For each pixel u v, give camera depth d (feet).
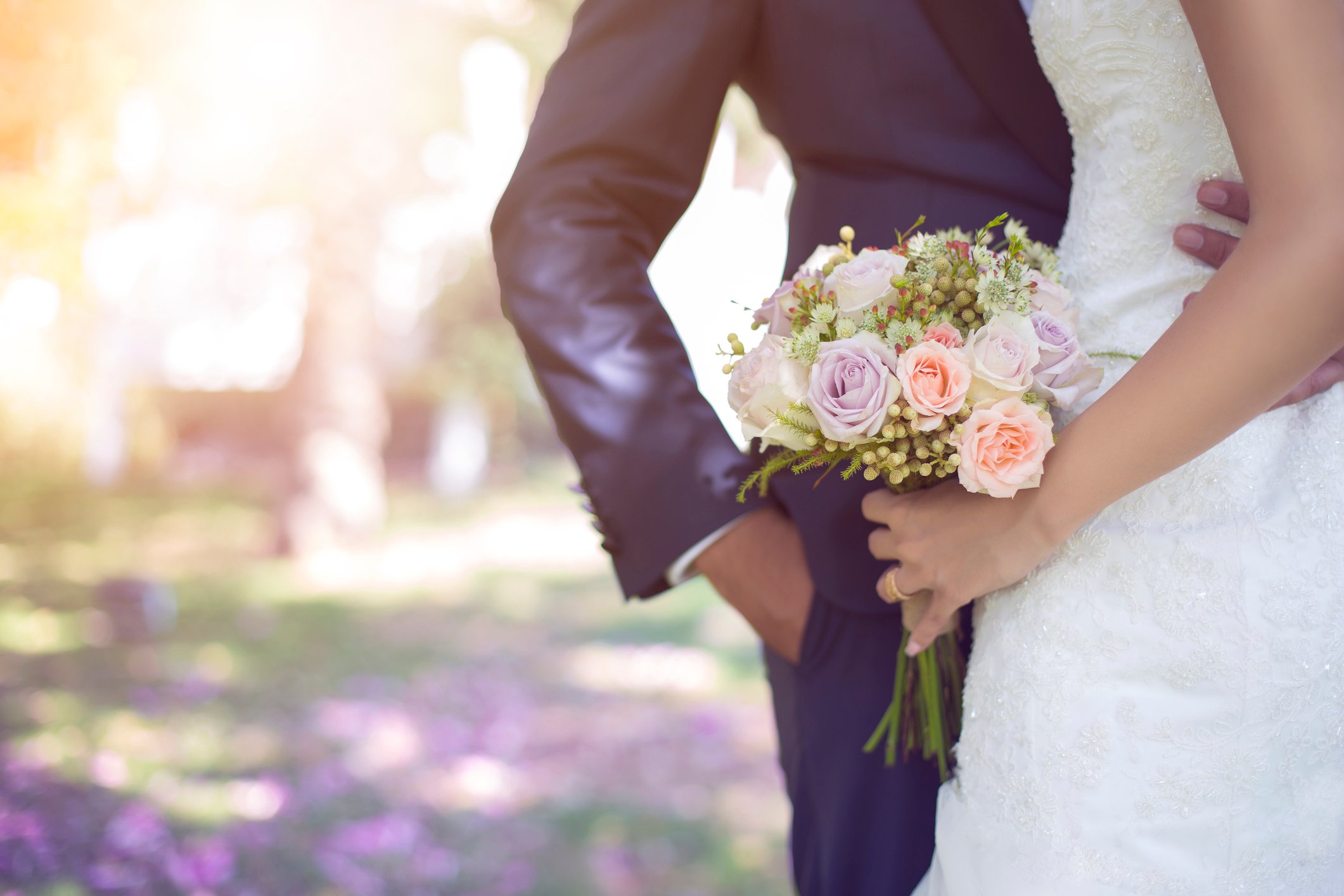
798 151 4.48
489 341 53.31
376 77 32.07
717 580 4.26
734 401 3.56
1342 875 3.52
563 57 4.64
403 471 58.59
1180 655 3.26
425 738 18.01
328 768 16.34
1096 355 3.51
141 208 33.53
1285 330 2.74
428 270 52.85
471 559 36.58
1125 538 3.36
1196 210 3.47
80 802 14.42
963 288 3.35
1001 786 3.47
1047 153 3.96
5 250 23.70
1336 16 2.72
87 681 20.35
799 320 3.51
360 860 13.05
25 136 21.97
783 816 14.75
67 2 21.80
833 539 4.07
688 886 12.44
